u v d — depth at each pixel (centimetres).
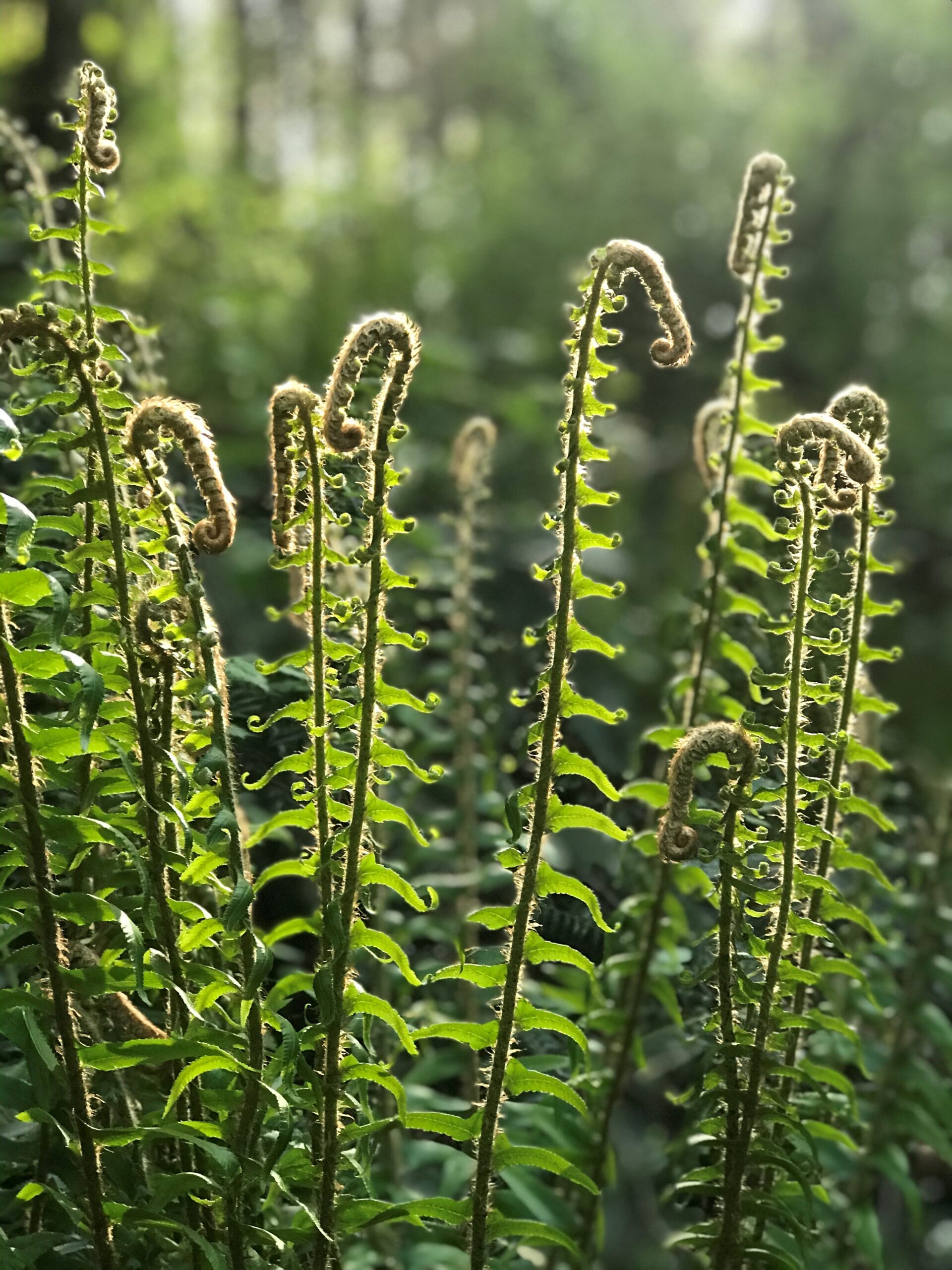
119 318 131
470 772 191
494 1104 128
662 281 122
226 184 543
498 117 706
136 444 119
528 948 130
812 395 636
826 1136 148
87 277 129
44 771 126
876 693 175
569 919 168
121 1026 127
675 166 639
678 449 499
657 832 159
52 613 126
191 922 132
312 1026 125
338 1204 129
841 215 649
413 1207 130
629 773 179
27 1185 125
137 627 121
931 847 196
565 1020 128
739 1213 135
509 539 352
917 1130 180
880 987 186
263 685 155
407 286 547
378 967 174
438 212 661
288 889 183
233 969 138
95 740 121
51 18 337
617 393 441
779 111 653
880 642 500
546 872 128
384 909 181
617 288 123
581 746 196
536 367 547
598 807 188
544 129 671
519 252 602
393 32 741
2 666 117
